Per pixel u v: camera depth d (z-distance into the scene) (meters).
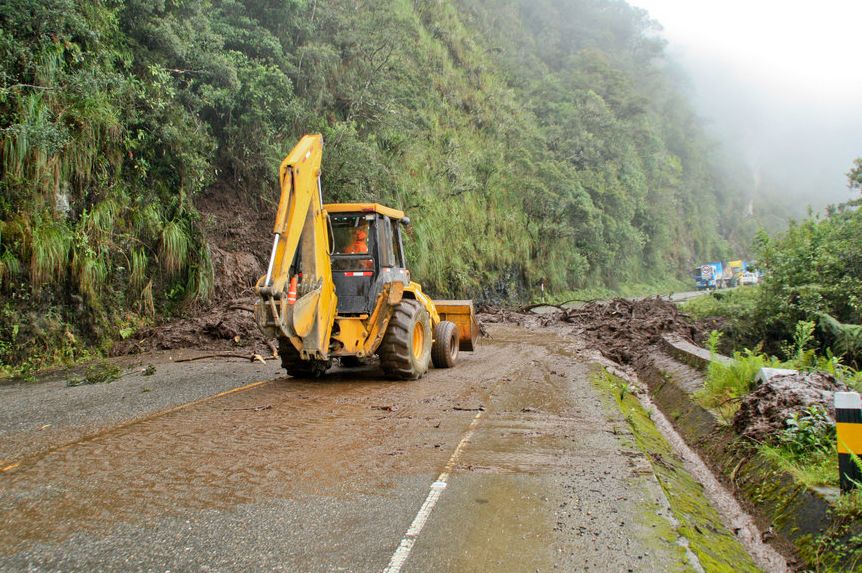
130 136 13.75
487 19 51.25
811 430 4.88
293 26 20.59
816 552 3.67
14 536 3.41
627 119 59.16
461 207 28.66
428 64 33.84
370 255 8.30
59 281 11.19
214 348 11.98
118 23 14.18
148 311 13.04
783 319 14.80
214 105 15.91
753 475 4.94
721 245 79.50
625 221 48.03
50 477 4.39
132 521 3.60
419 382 8.35
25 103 10.85
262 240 17.00
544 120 46.06
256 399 7.07
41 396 7.72
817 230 15.22
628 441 5.40
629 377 10.51
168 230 13.68
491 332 16.66
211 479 4.32
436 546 3.30
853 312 13.60
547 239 36.75
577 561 3.16
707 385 7.36
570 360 10.96
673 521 3.70
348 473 4.45
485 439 5.39
